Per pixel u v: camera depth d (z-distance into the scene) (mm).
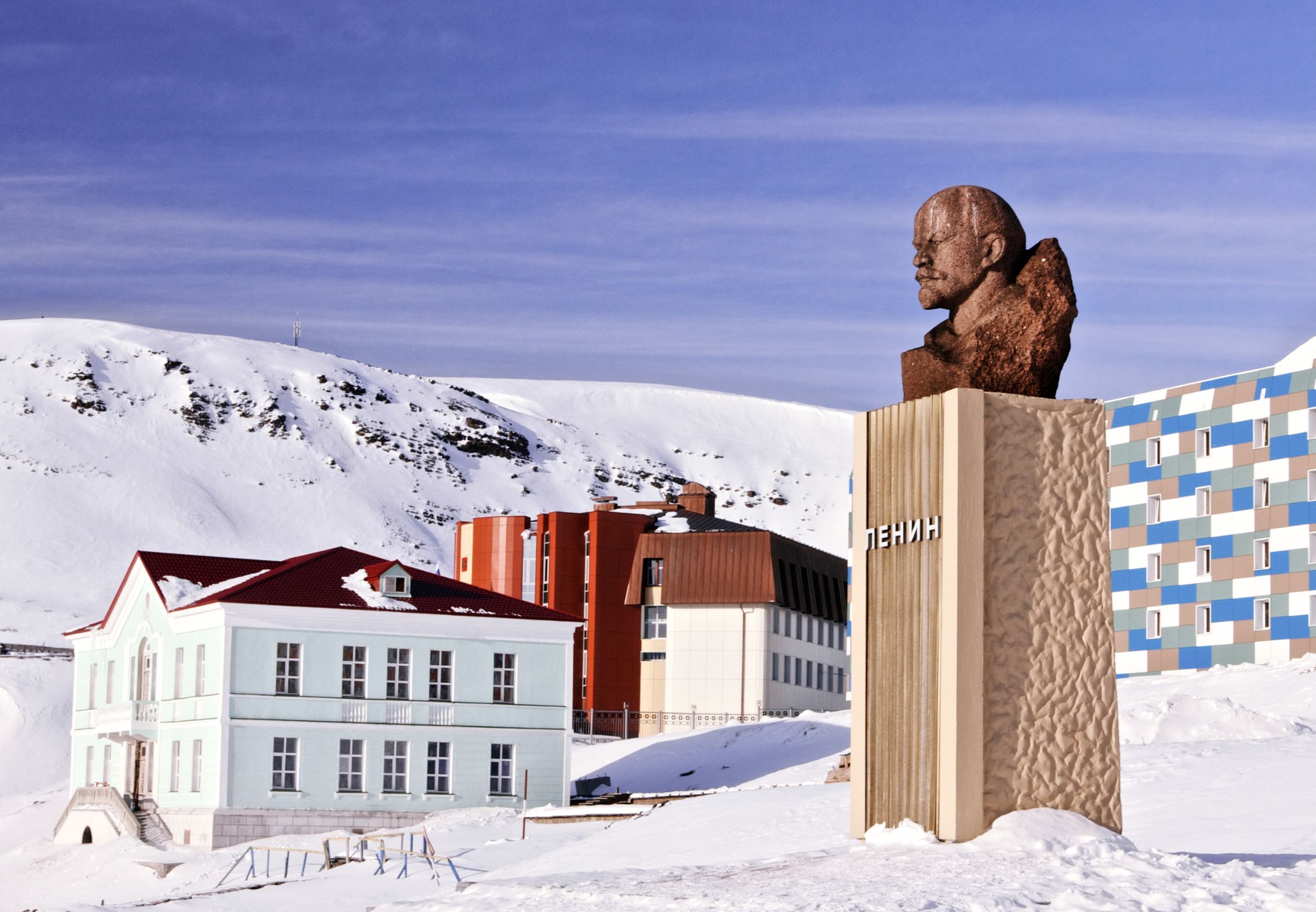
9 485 196375
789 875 18500
